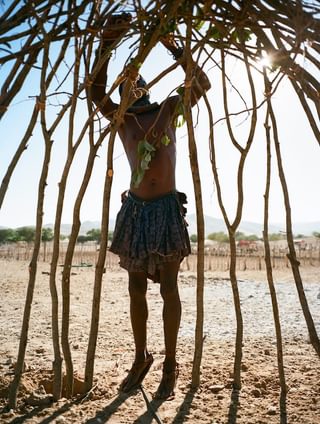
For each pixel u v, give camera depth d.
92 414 2.50
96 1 2.29
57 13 2.25
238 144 2.82
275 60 2.39
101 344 4.52
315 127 2.46
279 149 2.75
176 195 3.04
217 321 6.15
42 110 2.49
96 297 2.80
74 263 22.14
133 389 2.93
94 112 2.64
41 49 2.37
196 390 2.90
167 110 3.07
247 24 2.42
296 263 2.60
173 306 2.89
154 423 2.38
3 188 2.39
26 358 3.95
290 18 2.30
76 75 2.59
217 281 13.07
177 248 2.87
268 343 4.56
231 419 2.44
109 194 2.76
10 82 2.32
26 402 2.67
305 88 2.46
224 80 2.71
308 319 2.54
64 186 2.75
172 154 3.07
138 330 2.99
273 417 2.47
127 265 2.96
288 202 2.68
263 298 8.95
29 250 33.19
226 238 60.56
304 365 3.57
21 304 7.71
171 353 2.89
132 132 3.06
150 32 2.46
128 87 2.54
